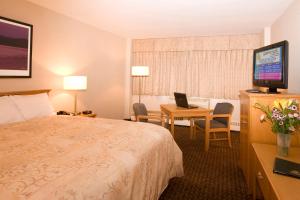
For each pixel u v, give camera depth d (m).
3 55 2.86
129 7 3.45
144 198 1.69
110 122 2.66
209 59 5.48
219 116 3.94
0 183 1.10
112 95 5.54
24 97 2.85
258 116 2.27
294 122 1.74
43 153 1.54
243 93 2.66
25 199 0.98
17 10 3.03
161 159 2.13
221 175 2.86
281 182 1.34
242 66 5.23
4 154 1.52
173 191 2.43
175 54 5.75
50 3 3.29
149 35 5.58
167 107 4.25
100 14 3.83
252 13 3.64
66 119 2.78
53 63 3.66
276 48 2.31
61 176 1.20
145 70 5.22
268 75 2.49
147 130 2.33
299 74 2.78
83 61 4.41
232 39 5.27
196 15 3.81
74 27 4.12
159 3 3.27
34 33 3.29
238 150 3.92
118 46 5.73
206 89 5.55
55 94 3.73
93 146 1.72
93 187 1.18
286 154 1.82
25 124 2.43
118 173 1.39
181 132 5.25
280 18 3.75
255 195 2.20
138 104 4.39
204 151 3.86
